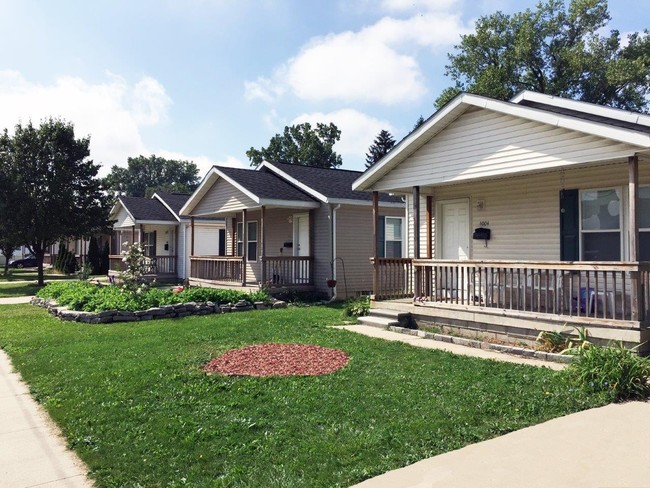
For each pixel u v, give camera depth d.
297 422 4.98
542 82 34.62
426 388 5.99
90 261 33.75
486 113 9.53
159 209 26.05
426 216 12.60
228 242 21.12
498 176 9.52
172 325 11.05
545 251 10.13
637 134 7.11
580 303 8.40
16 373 7.41
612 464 3.95
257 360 7.52
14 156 23.52
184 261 24.95
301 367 7.10
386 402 5.51
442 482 3.69
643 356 7.32
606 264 7.71
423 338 9.40
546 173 10.08
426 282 10.73
